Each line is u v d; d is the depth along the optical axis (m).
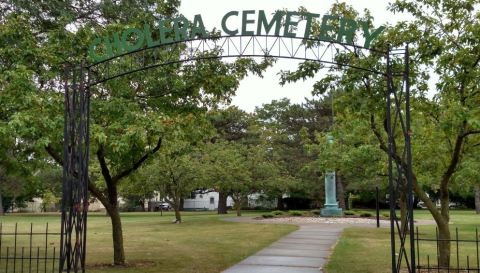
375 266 11.40
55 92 10.52
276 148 46.06
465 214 43.19
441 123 9.82
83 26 12.61
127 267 11.38
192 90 11.81
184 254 13.82
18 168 13.48
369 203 55.62
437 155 12.14
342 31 8.79
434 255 13.70
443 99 10.59
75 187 8.94
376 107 10.57
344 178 43.75
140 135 9.41
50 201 55.78
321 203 51.12
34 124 9.04
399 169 8.86
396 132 12.12
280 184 38.78
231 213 47.62
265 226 25.31
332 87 10.84
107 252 14.67
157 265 11.70
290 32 8.68
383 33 10.26
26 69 9.78
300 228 23.72
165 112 11.98
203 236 19.92
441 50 10.25
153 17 12.80
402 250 8.41
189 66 11.77
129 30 9.18
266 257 12.97
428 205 11.10
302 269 10.90
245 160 38.06
